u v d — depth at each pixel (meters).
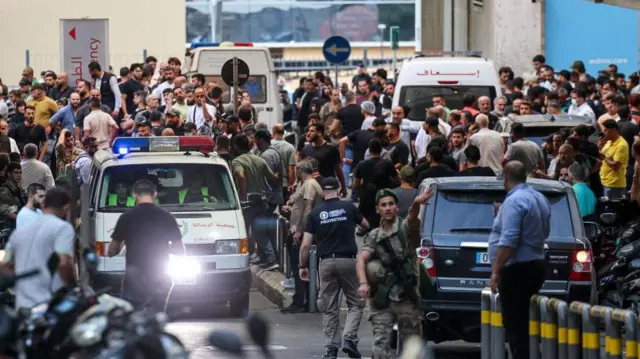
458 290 39.16
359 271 35.25
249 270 50.38
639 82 85.88
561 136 58.31
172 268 49.00
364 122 75.88
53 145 77.31
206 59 93.94
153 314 24.75
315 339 45.59
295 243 51.50
